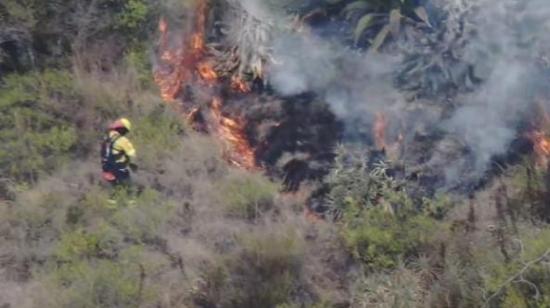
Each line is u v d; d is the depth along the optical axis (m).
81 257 33.19
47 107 37.59
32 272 32.88
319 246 34.38
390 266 33.62
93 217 34.47
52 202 34.69
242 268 33.12
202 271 32.97
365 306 32.81
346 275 33.81
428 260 33.41
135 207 34.78
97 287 31.94
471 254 33.09
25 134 36.69
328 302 33.06
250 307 32.56
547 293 31.64
